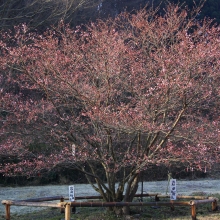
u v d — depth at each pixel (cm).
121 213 840
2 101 796
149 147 775
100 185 859
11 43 1252
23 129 788
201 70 702
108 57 751
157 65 820
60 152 826
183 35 791
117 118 700
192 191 1402
